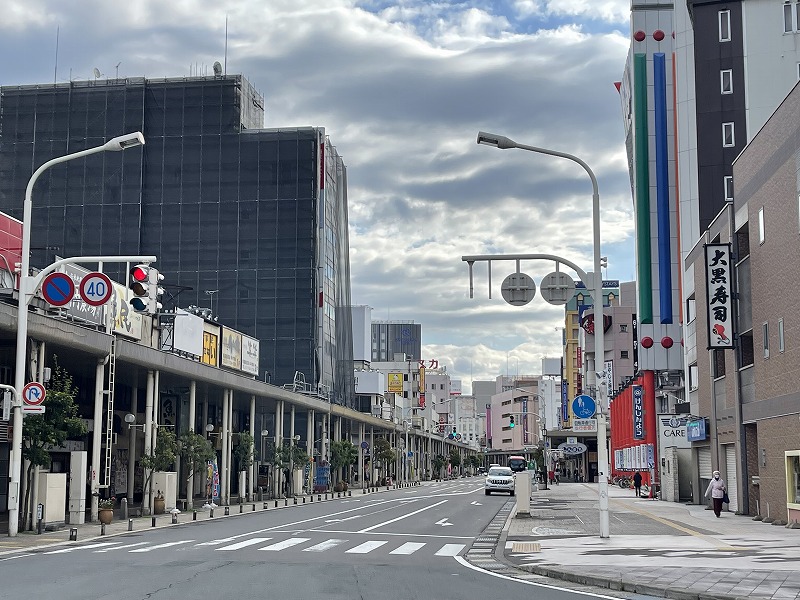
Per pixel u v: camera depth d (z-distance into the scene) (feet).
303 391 263.29
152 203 306.76
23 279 92.89
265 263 303.68
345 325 345.72
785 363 108.06
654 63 242.17
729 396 139.33
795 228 103.19
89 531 103.45
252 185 307.17
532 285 86.38
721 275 129.29
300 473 225.97
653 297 237.25
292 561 67.92
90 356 128.47
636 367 278.87
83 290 100.48
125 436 179.52
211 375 161.38
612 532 97.60
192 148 308.81
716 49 207.82
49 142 305.73
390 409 415.44
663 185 239.09
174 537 94.63
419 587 52.65
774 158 110.42
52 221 302.45
